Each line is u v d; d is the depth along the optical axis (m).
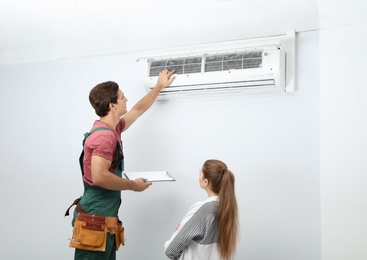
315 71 2.83
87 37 3.23
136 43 3.29
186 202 3.00
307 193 2.69
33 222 3.46
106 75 3.47
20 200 3.54
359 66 2.66
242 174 2.88
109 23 2.97
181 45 3.28
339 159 2.59
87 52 3.51
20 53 3.61
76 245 2.24
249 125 2.94
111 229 2.32
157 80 3.04
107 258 2.33
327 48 2.76
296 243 2.66
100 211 2.30
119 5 2.70
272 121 2.88
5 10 2.85
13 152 3.65
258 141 2.89
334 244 2.52
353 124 2.60
